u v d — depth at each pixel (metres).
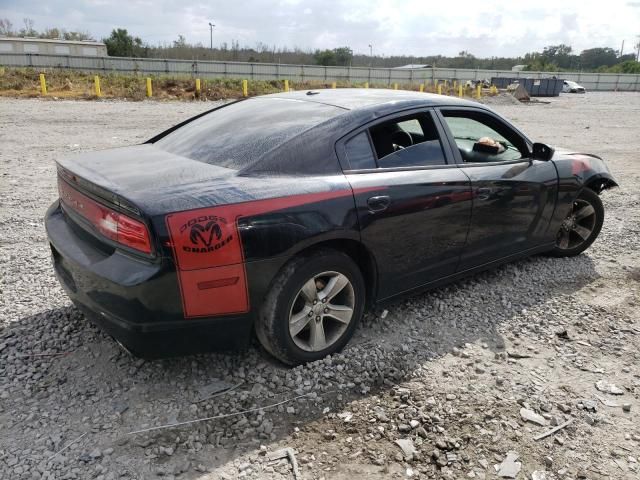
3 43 59.50
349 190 3.01
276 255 2.72
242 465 2.36
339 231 2.94
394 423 2.67
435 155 3.60
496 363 3.25
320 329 3.10
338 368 3.08
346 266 3.08
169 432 2.53
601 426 2.71
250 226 2.63
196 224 2.48
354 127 3.22
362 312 3.31
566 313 3.94
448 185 3.52
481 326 3.70
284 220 2.73
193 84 28.11
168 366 3.05
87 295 2.67
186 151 3.29
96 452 2.37
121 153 3.39
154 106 20.75
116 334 2.59
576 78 60.41
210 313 2.61
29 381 2.86
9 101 19.84
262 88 30.89
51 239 3.02
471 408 2.80
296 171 2.95
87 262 2.62
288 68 46.69
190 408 2.69
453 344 3.45
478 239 3.87
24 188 6.97
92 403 2.71
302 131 3.09
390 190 3.19
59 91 23.89
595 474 2.39
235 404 2.75
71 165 3.05
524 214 4.20
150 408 2.69
